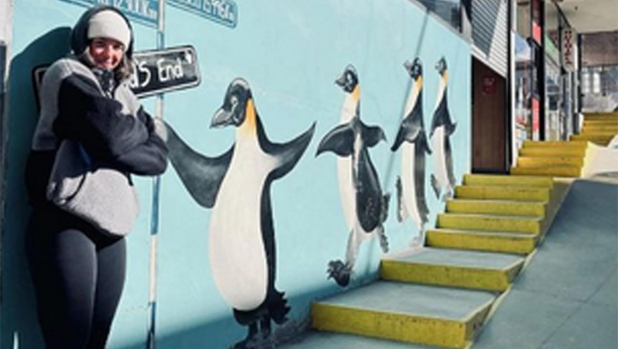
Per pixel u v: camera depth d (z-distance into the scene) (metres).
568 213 6.12
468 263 4.60
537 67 11.44
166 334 2.66
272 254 3.43
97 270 1.90
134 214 1.97
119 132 1.81
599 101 17.61
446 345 3.42
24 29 2.06
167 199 2.68
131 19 2.49
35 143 1.88
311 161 3.86
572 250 5.08
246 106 3.21
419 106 5.70
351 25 4.41
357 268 4.41
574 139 13.28
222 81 3.03
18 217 2.03
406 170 5.36
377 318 3.63
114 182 1.89
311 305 3.81
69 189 1.78
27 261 1.99
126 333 2.46
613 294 4.09
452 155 6.65
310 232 3.82
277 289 3.47
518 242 5.14
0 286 1.98
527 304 3.98
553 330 3.56
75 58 1.97
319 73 3.96
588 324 3.62
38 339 2.10
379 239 4.78
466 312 3.64
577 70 15.45
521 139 9.79
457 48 6.88
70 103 1.76
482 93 9.12
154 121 2.23
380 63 4.89
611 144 12.01
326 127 4.04
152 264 2.59
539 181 6.67
